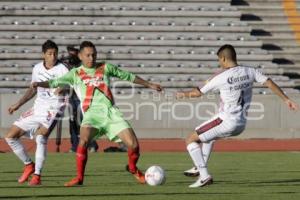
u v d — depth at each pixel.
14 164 50.31
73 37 88.62
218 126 35.22
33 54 86.12
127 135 35.38
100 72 35.50
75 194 32.69
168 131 75.31
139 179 36.66
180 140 73.69
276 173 44.03
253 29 93.88
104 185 36.62
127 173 43.66
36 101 37.69
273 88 35.44
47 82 35.75
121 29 89.62
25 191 33.97
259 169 46.81
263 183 38.00
